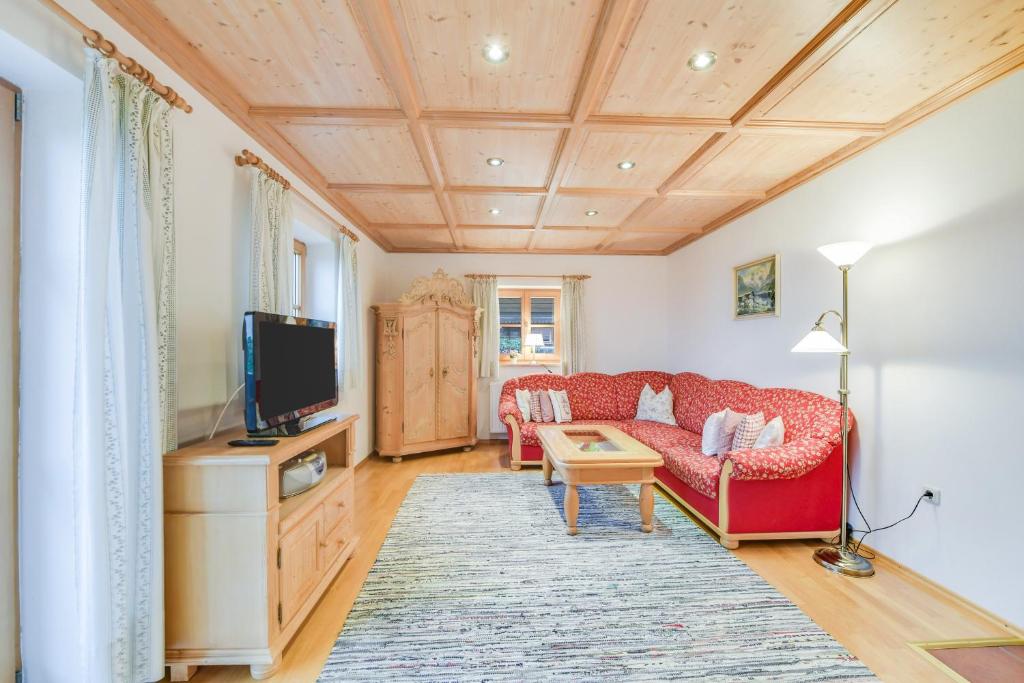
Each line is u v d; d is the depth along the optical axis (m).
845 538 2.30
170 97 1.55
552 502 3.21
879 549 2.33
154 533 1.38
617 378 4.93
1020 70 1.71
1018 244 1.72
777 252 3.25
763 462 2.40
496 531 2.70
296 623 1.65
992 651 1.62
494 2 1.43
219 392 1.99
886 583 2.10
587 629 1.74
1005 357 1.76
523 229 4.30
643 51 1.68
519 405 4.43
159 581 1.39
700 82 1.89
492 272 5.27
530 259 5.30
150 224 1.46
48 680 1.35
